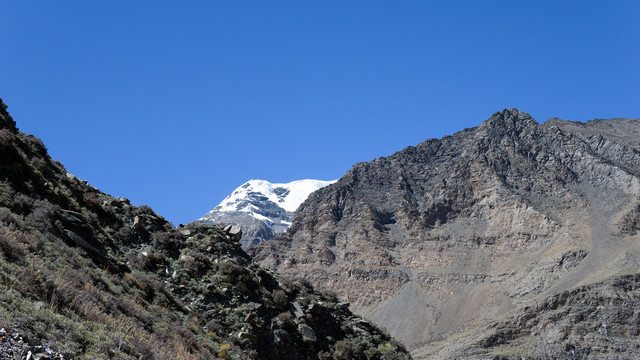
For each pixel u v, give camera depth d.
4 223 29.78
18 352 18.00
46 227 32.78
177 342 30.30
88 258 33.50
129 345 23.83
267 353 37.84
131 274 36.78
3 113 42.22
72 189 41.84
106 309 27.42
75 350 20.53
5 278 22.97
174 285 38.91
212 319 37.59
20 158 37.56
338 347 42.16
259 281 43.09
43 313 21.45
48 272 25.98
